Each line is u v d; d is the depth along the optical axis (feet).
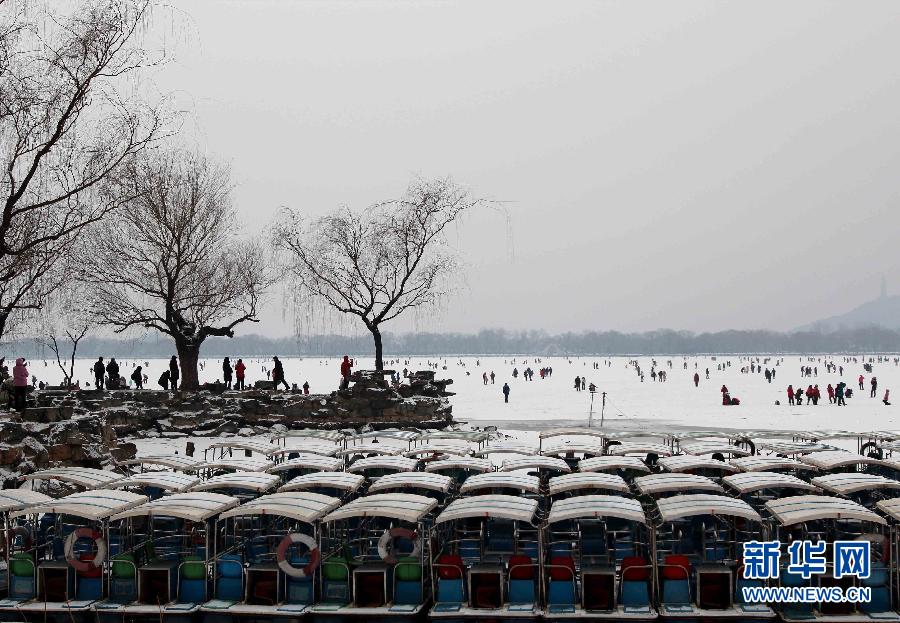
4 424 109.50
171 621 63.77
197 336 191.11
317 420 174.50
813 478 79.41
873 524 75.41
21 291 142.10
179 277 195.31
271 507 65.72
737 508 63.72
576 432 110.32
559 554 69.97
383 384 181.27
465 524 78.69
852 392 322.55
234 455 138.51
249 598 65.46
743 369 583.17
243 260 202.18
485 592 63.67
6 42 104.17
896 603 63.57
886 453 120.78
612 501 66.33
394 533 65.72
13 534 74.64
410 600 64.64
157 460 93.25
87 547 74.54
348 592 65.05
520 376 563.07
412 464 89.92
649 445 112.27
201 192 192.34
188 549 71.87
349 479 79.41
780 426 197.77
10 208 102.99
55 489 101.45
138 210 180.86
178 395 171.63
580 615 61.36
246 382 426.92
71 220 133.28
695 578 64.03
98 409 155.74
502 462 93.91
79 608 64.59
